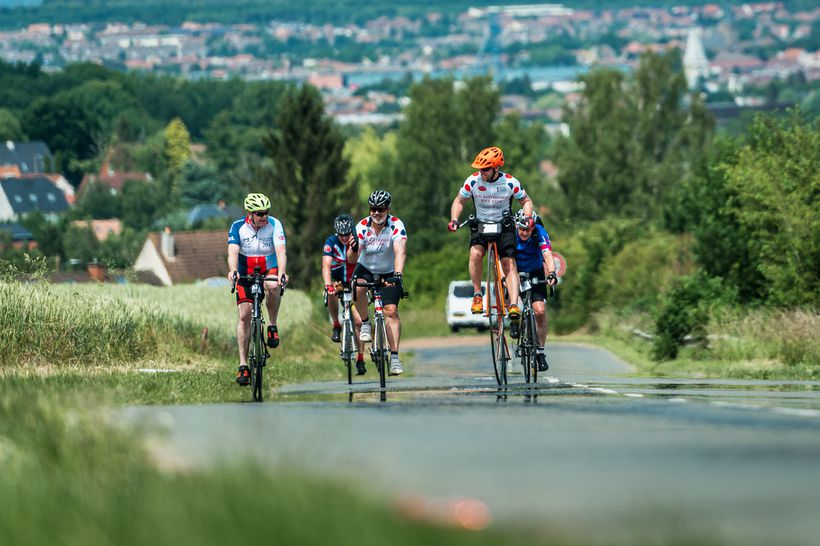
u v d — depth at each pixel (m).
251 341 37.66
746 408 28.20
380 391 38.97
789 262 84.12
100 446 16.89
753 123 99.00
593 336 139.25
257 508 12.36
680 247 140.88
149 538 11.73
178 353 63.81
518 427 22.88
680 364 71.12
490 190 40.09
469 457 18.25
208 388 39.09
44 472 15.63
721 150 106.62
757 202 92.12
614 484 15.59
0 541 12.08
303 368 61.62
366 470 15.89
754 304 91.94
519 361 43.78
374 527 11.85
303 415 25.55
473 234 40.50
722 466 17.23
